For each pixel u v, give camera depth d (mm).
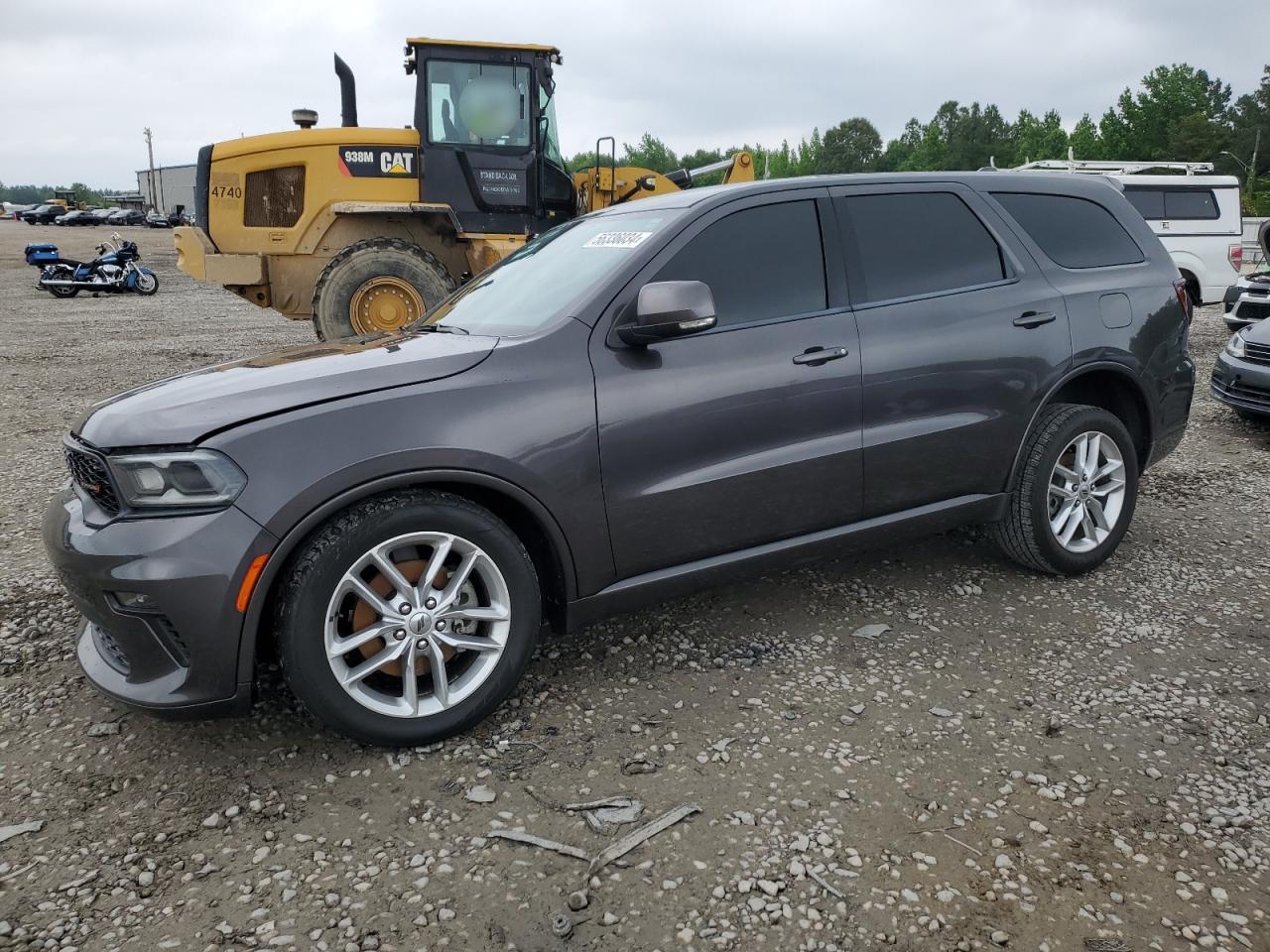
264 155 9164
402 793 2531
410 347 3010
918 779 2561
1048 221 3967
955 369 3523
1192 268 14117
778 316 3236
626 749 2736
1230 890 2121
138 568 2385
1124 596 3836
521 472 2734
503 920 2053
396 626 2656
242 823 2412
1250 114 98875
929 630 3533
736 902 2094
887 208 3559
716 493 3100
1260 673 3156
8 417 7859
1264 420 7410
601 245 3355
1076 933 1991
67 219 64062
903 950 1952
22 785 2596
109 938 2010
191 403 2549
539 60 9094
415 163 9148
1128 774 2576
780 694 3051
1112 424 3941
